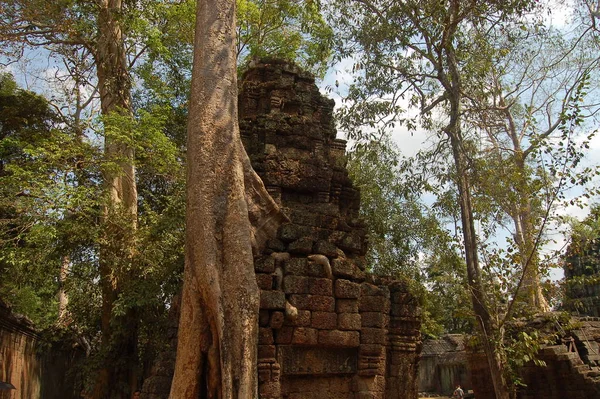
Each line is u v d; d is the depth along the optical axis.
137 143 13.97
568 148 9.77
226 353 7.00
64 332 16.92
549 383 16.05
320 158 10.38
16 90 17.97
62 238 13.55
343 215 10.82
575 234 10.40
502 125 13.22
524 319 15.59
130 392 13.52
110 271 13.94
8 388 12.20
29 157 16.14
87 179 15.02
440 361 31.28
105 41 16.03
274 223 8.95
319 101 11.52
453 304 11.74
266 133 10.26
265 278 8.24
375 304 9.12
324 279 8.66
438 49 11.32
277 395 7.76
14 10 15.16
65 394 19.77
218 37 8.70
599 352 16.66
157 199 16.72
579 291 23.70
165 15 17.53
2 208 12.90
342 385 8.74
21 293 20.67
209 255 7.41
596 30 13.94
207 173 7.84
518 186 10.43
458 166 10.88
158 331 13.97
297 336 8.23
